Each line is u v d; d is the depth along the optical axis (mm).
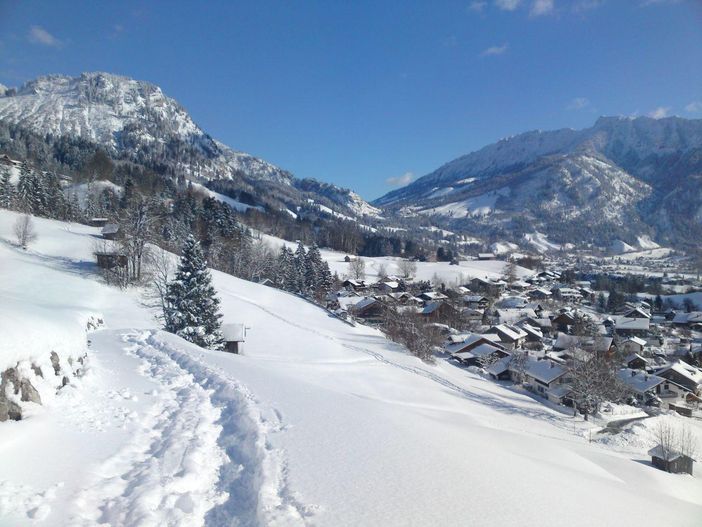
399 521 7582
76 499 7086
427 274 157250
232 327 40281
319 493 8336
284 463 9641
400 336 60125
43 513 6492
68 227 80375
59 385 11625
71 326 14070
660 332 88375
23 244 61969
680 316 98188
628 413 43906
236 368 19625
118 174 148500
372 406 16391
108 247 64875
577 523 8789
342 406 15227
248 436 11062
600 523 9109
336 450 10688
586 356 50812
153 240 61250
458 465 10820
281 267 99000
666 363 66062
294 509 7617
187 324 36188
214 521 7355
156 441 10383
